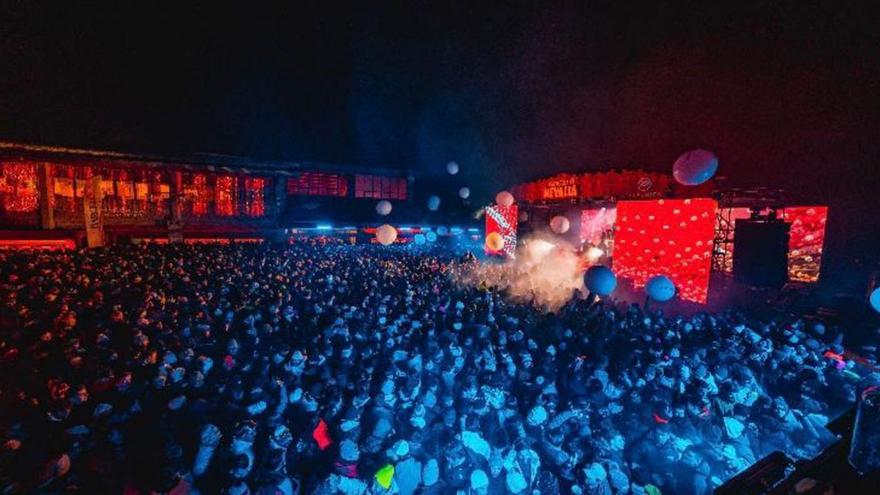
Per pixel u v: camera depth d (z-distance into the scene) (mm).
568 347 7641
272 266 12938
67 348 5672
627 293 13242
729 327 8078
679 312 11961
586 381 5746
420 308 8641
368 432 4422
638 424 5137
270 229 21656
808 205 10352
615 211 14711
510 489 4270
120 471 4102
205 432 4098
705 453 4719
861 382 6211
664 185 12969
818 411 5895
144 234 17844
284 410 4871
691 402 5070
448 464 4238
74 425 4410
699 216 11750
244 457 3797
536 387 5719
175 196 19062
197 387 5121
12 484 3625
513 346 7219
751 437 5078
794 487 1776
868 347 7602
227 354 6223
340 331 6766
